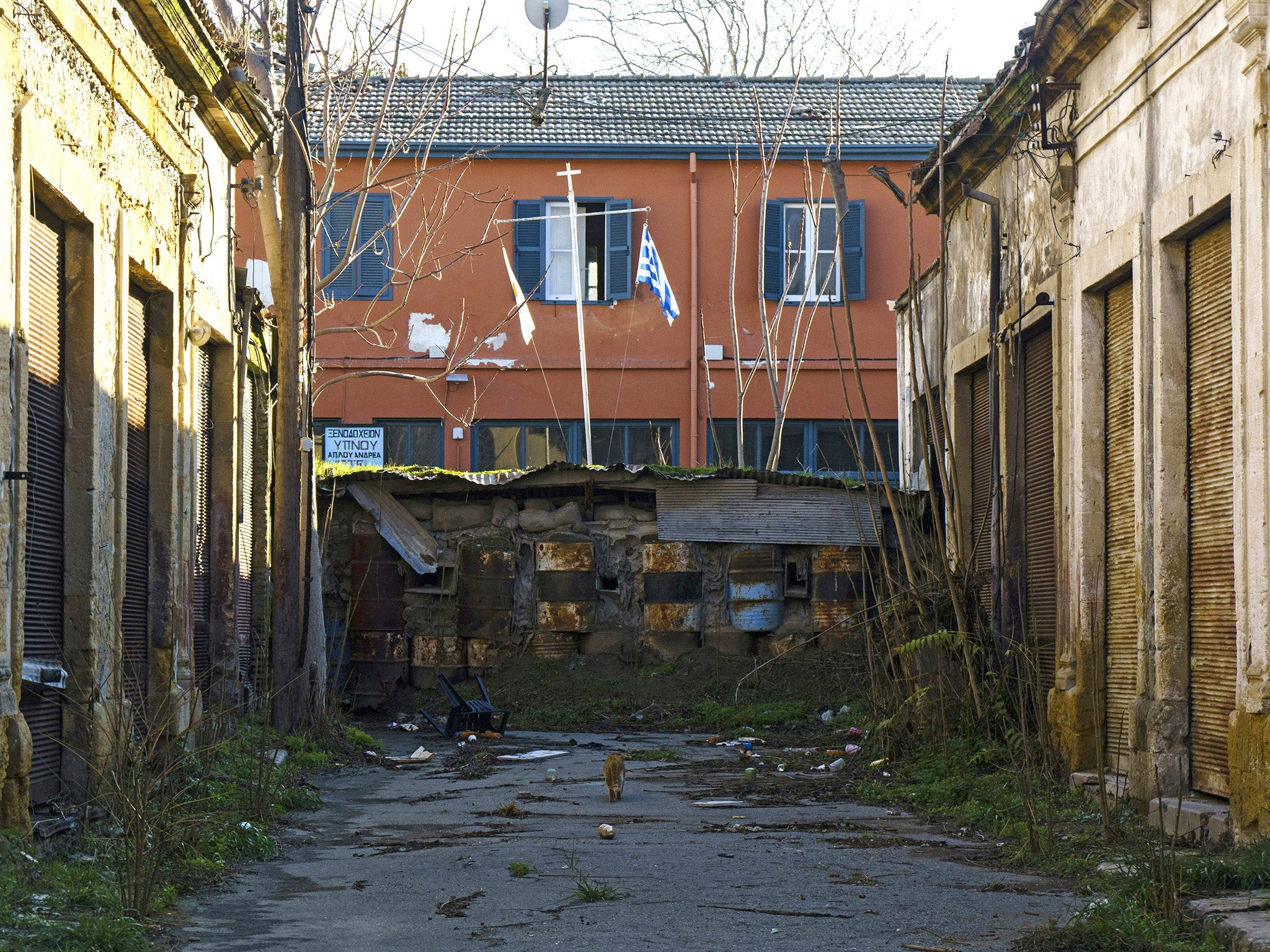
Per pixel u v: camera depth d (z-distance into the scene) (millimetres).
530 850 7926
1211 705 8508
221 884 6910
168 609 10625
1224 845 7594
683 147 23219
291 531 13258
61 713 8375
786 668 17375
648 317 23203
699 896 6555
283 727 13000
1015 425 12156
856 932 5824
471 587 17750
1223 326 8508
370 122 23141
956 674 11906
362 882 7039
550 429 23016
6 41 7137
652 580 17734
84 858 7027
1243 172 7812
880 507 16297
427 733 15922
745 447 22938
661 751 13547
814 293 22234
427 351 22969
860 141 23516
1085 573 10391
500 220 22516
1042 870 7371
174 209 10891
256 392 14938
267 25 15570
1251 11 7570
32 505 8055
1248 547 7645
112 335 9102
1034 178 11781
